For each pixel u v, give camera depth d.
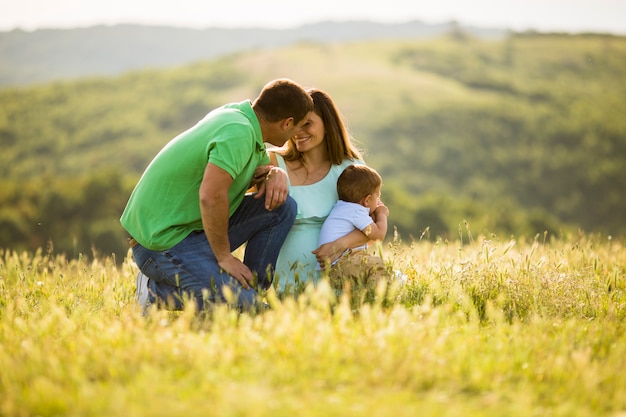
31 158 140.75
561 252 7.22
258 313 5.40
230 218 5.94
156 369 3.99
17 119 150.38
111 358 4.21
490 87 184.25
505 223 87.50
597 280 6.44
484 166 134.38
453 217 86.38
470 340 4.64
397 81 178.00
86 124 150.62
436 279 6.05
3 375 4.00
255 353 4.28
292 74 187.38
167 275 5.58
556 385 4.06
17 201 76.81
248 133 5.44
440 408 3.64
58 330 4.92
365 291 5.50
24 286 6.34
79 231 72.44
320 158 6.43
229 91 175.25
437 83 179.38
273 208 5.80
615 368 4.21
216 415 3.46
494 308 5.62
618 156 135.25
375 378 3.97
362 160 6.55
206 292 5.07
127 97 165.50
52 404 3.62
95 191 76.94
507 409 3.68
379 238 6.14
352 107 155.00
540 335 4.72
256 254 5.96
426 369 4.04
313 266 6.19
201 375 3.99
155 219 5.54
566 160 133.88
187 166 5.48
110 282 6.54
